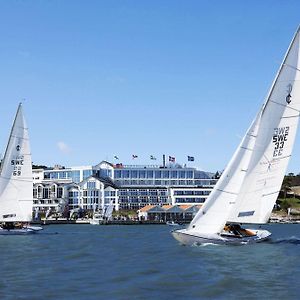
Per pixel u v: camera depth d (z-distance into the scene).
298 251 51.81
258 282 34.06
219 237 56.16
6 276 37.56
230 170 55.28
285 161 57.28
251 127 55.81
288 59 55.53
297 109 56.50
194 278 35.88
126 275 37.78
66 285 33.38
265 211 56.88
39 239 80.38
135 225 185.62
